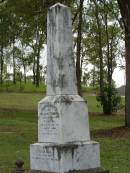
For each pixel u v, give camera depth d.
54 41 12.29
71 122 11.88
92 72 66.81
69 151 11.52
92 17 47.81
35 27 31.45
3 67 71.56
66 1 29.19
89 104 51.34
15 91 63.31
